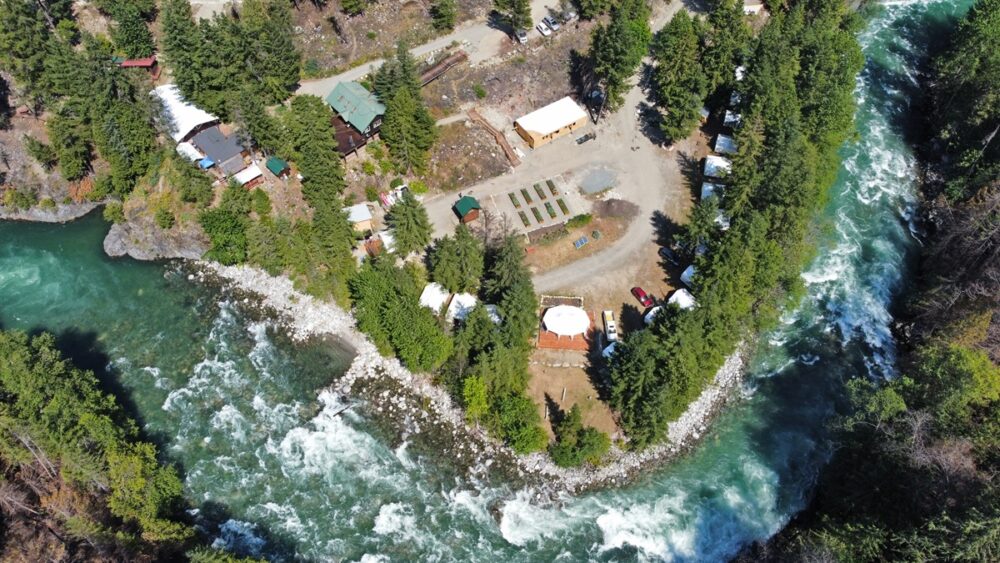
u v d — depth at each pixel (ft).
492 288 302.45
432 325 286.66
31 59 358.64
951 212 356.79
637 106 412.98
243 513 261.24
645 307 321.32
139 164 360.07
